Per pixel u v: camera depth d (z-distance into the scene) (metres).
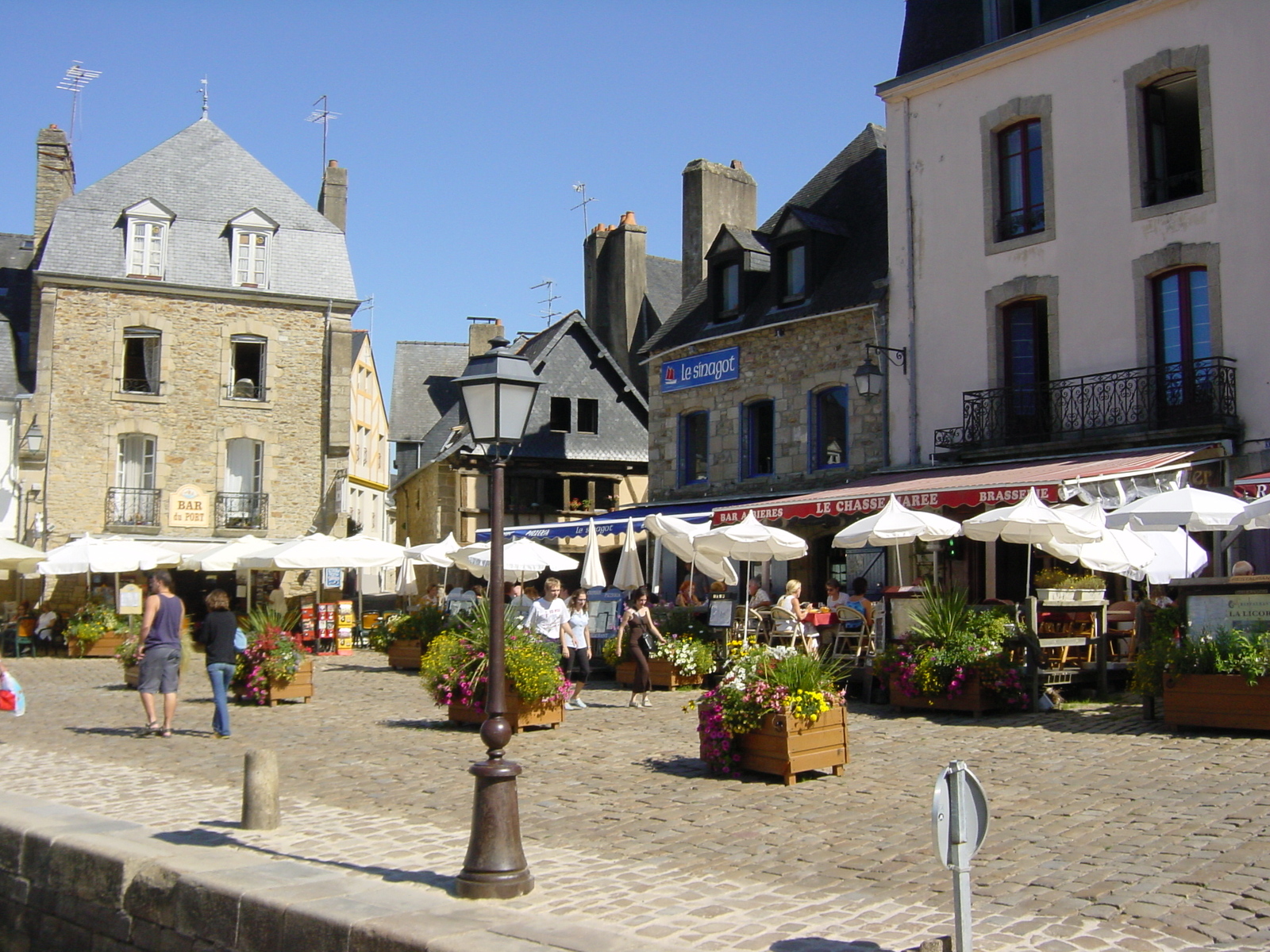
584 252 33.56
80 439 27.22
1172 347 16.72
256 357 29.20
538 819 7.80
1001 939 5.01
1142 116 17.09
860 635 14.52
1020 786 8.22
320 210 33.31
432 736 11.70
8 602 26.53
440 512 31.27
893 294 19.81
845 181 23.59
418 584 33.09
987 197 18.75
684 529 16.42
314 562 22.58
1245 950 4.79
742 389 22.36
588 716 13.13
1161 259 16.64
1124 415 16.77
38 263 29.70
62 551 23.33
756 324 22.17
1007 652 11.97
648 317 31.94
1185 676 10.12
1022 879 5.97
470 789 8.91
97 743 11.55
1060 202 17.84
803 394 21.20
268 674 14.73
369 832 7.47
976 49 18.84
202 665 21.14
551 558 19.47
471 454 29.22
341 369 29.38
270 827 7.53
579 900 5.81
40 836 7.43
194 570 27.92
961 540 18.22
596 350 31.25
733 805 8.02
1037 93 18.22
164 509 27.72
